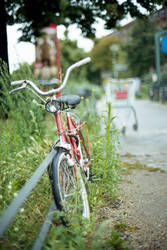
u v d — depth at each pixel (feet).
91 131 16.63
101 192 10.69
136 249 7.80
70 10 13.78
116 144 12.50
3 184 9.57
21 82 9.18
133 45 103.14
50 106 8.58
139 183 13.14
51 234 7.38
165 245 7.97
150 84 83.92
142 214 9.93
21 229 7.86
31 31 14.32
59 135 8.52
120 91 27.45
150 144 22.34
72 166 8.70
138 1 13.42
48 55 16.21
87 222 7.97
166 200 11.10
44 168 7.36
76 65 9.57
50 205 8.84
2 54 13.99
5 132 12.82
